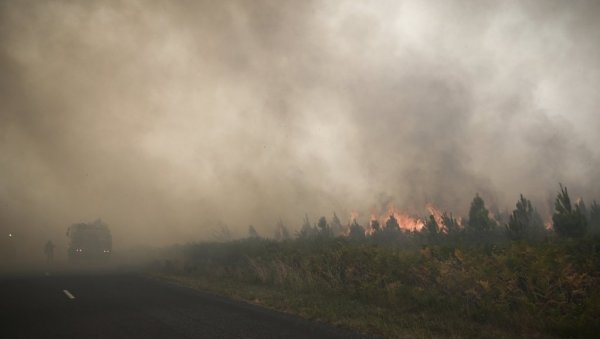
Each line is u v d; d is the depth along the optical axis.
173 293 12.22
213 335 6.58
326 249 13.34
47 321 8.02
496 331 6.73
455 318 7.71
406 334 6.58
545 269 7.27
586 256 7.84
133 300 10.77
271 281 13.74
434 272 9.52
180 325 7.38
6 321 8.10
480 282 7.89
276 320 7.82
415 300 8.92
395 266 10.48
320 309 8.75
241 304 9.93
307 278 12.36
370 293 9.80
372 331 6.82
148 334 6.70
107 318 8.19
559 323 6.52
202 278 16.61
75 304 10.23
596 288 6.85
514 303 7.67
